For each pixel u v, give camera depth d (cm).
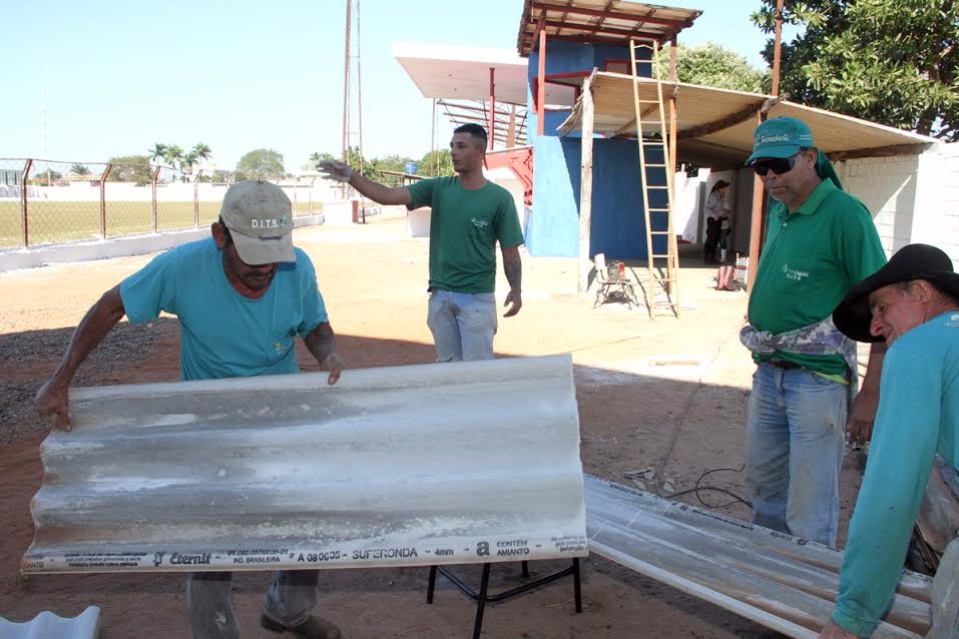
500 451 253
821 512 344
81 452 260
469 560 244
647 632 347
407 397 257
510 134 3219
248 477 257
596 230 1975
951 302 218
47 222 2930
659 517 348
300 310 285
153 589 383
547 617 359
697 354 900
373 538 250
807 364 337
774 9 1670
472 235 510
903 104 1439
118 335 987
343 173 486
